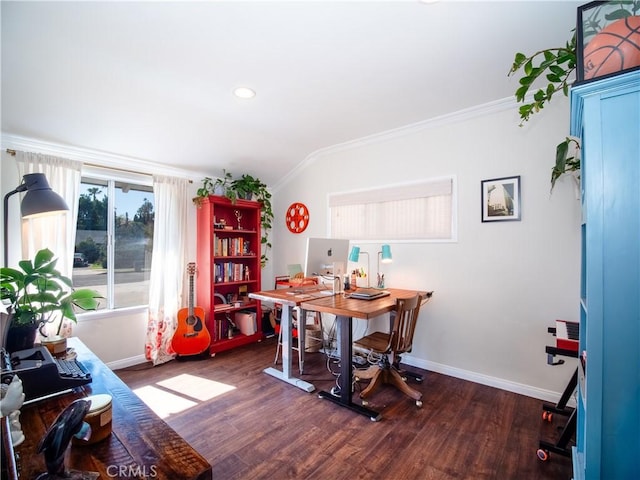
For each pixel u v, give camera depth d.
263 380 2.80
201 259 3.66
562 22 1.67
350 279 3.27
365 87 2.35
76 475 0.71
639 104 0.98
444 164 2.92
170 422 2.12
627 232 0.98
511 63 2.06
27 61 1.88
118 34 1.71
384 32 1.75
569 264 2.32
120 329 3.12
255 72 2.12
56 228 2.63
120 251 3.22
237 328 3.97
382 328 3.31
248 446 1.87
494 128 2.65
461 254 2.81
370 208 3.44
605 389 1.01
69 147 2.75
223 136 3.16
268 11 1.57
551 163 2.39
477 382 2.71
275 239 4.52
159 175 3.36
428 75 2.21
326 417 2.18
